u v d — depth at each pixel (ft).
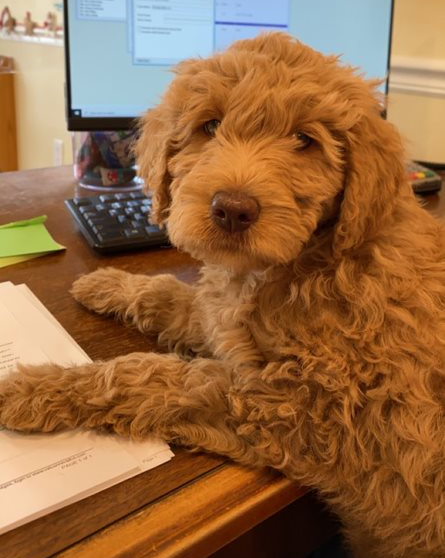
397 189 2.42
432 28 5.37
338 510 2.39
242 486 2.06
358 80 2.43
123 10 4.24
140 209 3.87
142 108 4.45
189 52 4.50
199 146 2.47
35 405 2.19
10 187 4.48
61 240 3.66
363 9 4.94
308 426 2.28
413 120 5.68
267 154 2.28
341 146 2.30
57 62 9.84
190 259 3.60
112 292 2.99
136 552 1.73
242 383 2.38
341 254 2.41
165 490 1.96
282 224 2.22
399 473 2.27
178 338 2.91
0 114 11.45
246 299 2.53
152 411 2.24
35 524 1.77
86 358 2.59
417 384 2.26
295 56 2.42
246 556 2.31
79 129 4.31
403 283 2.38
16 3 10.85
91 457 2.05
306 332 2.33
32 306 2.90
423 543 2.34
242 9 4.58
